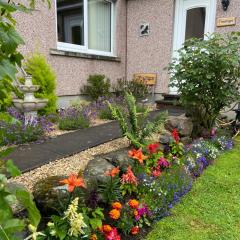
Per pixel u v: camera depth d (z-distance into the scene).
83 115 4.58
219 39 3.90
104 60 6.80
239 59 3.72
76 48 6.26
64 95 5.89
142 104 5.90
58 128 4.23
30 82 3.91
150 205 2.15
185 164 2.99
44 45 5.33
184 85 4.03
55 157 2.81
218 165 3.29
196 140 3.85
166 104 6.29
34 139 3.45
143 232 1.98
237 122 4.86
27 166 2.52
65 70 5.84
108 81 6.56
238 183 2.79
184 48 4.13
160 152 2.93
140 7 7.04
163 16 6.71
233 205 2.37
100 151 3.16
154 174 2.53
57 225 1.58
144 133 3.11
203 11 6.27
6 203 0.62
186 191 2.59
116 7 7.02
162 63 6.89
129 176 2.21
